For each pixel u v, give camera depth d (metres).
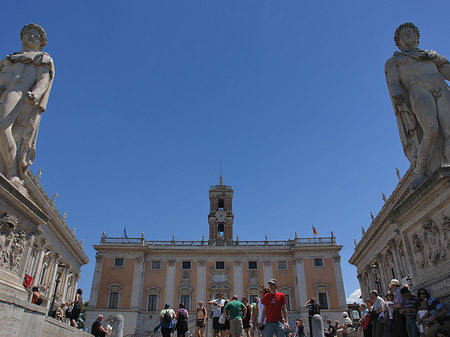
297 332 17.12
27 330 5.82
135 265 50.91
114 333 12.96
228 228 59.53
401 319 6.86
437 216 5.53
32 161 6.80
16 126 6.50
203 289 50.47
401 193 24.97
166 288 50.50
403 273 28.17
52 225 29.42
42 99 6.83
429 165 6.12
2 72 6.62
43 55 6.99
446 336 4.93
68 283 40.22
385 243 32.22
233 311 11.07
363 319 11.06
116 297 49.25
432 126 6.05
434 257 5.58
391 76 6.91
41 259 28.25
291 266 52.41
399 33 7.25
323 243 52.50
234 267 52.00
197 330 14.16
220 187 63.72
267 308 8.11
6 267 5.78
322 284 49.88
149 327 48.09
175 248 52.62
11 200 5.80
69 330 8.20
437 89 6.32
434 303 5.18
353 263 47.44
